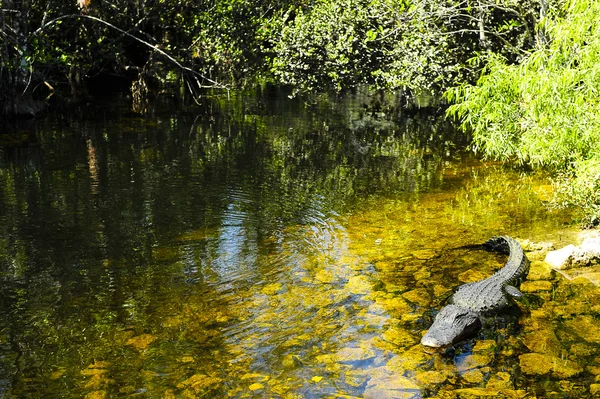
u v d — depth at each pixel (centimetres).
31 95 2075
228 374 514
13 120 1895
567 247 754
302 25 1678
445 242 834
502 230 877
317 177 1236
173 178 1208
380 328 592
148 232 886
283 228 902
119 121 1922
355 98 2544
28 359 546
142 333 588
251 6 2020
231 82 2209
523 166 1299
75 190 1113
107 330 596
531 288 679
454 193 1097
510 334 579
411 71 1608
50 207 1007
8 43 1884
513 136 1088
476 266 748
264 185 1164
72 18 2077
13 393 491
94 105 2219
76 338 582
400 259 771
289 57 1711
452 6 1578
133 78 2714
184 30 2075
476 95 1072
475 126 1167
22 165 1312
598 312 618
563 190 985
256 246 824
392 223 922
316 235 870
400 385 496
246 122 1952
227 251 805
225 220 941
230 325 600
